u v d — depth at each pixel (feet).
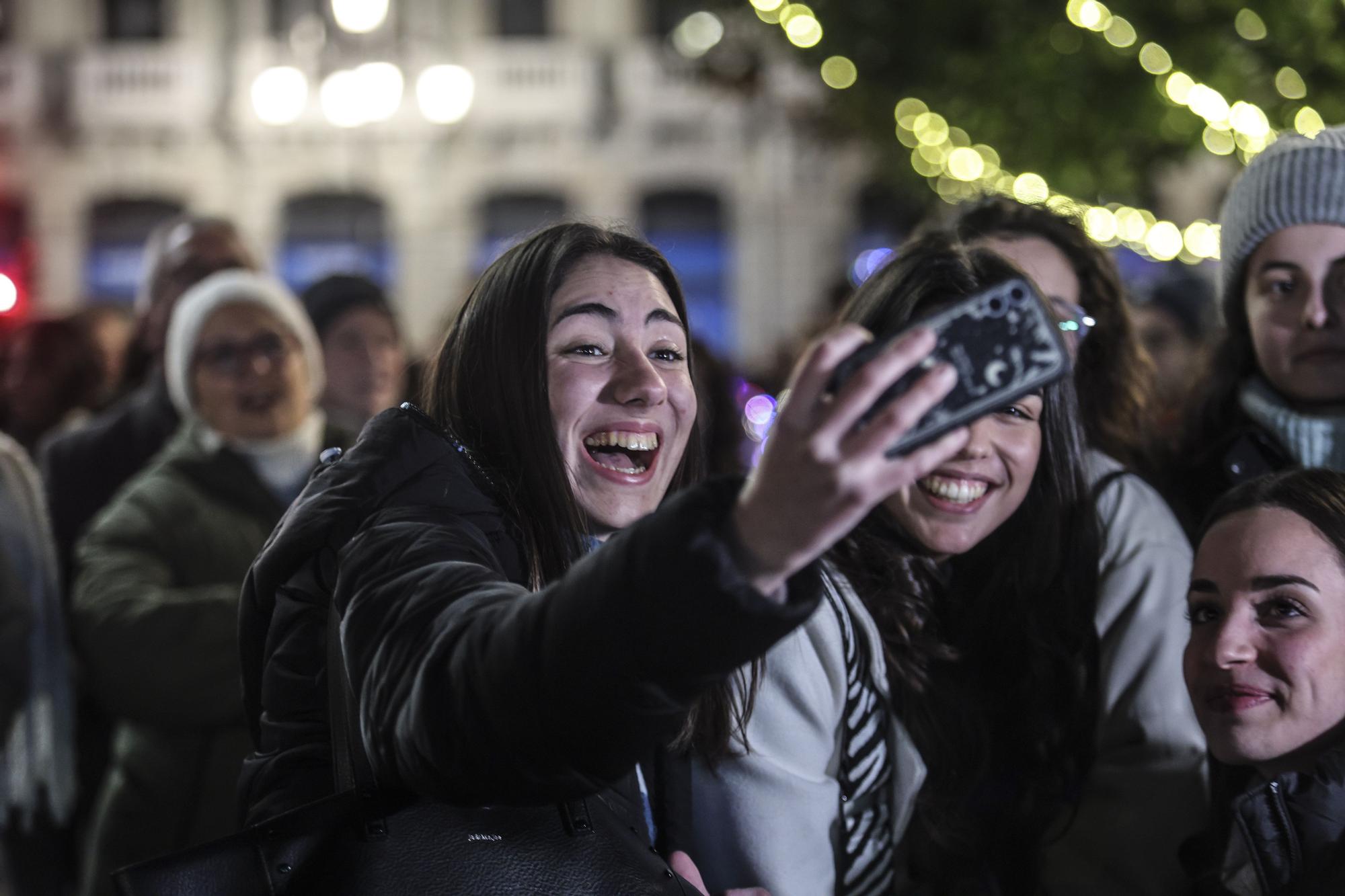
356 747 4.28
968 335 3.15
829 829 5.99
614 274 5.15
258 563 4.59
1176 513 7.90
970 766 6.38
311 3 59.41
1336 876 5.20
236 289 9.73
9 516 9.27
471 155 60.13
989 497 6.25
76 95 59.16
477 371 4.91
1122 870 6.45
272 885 4.18
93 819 10.57
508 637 3.42
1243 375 7.88
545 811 4.39
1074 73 20.94
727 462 13.60
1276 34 17.79
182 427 9.94
